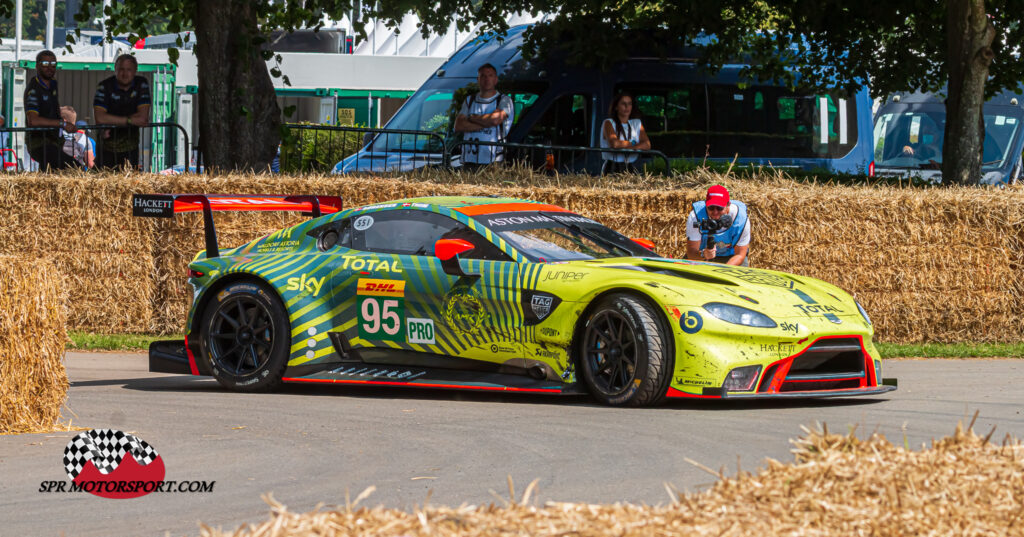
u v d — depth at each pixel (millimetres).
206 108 13273
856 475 3131
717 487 3137
